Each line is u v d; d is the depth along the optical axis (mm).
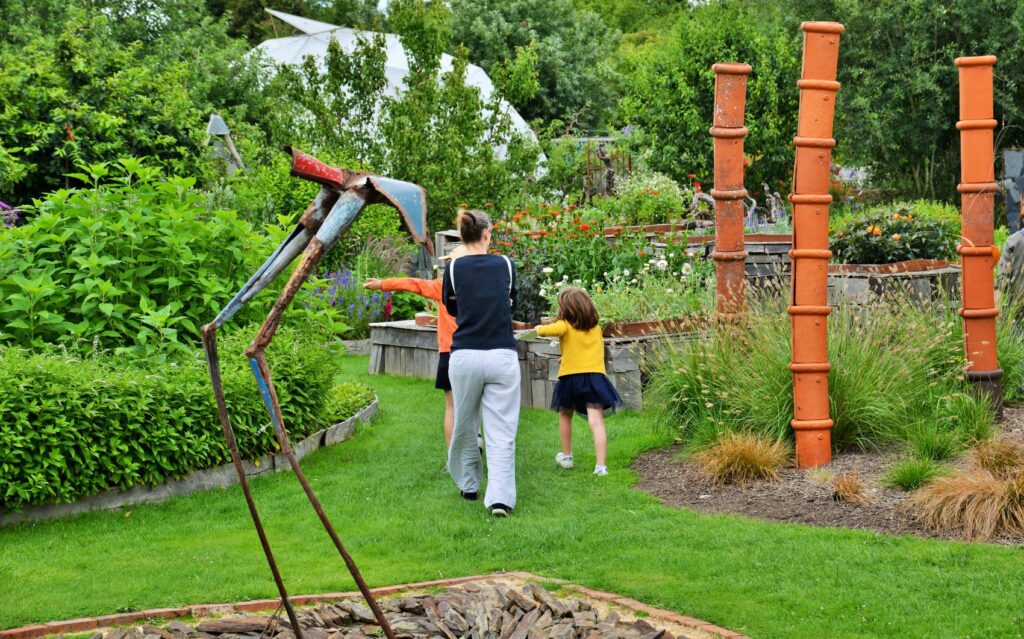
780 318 7555
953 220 15758
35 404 5816
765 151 23328
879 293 10469
